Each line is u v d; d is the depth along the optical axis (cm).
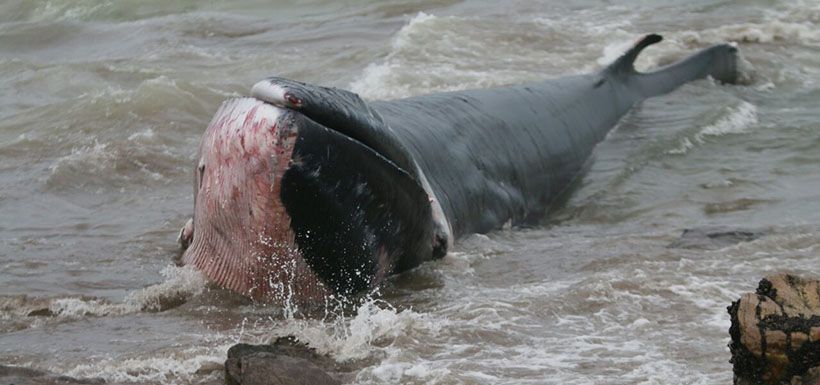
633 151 4603
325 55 6431
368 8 7844
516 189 3953
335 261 2948
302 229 2842
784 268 3142
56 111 5272
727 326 2705
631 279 3036
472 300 2973
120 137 4891
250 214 2838
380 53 6191
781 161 4431
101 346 2705
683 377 2389
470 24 6694
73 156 4572
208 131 2912
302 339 2695
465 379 2412
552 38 6538
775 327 2036
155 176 4447
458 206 3531
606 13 7262
